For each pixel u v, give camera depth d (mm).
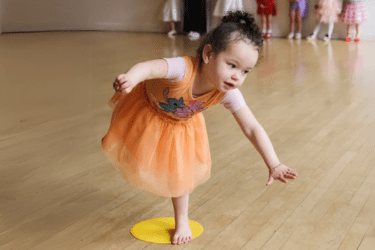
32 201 2410
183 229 2043
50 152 3094
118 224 2197
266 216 2264
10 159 2953
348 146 3262
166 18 10562
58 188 2568
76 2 11359
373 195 2496
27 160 2945
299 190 2562
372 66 6414
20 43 8773
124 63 6684
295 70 6129
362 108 4270
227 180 2693
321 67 6336
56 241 2041
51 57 7184
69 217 2256
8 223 2186
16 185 2588
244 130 2037
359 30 9195
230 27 1678
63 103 4402
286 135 3504
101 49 8133
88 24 11539
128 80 1521
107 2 11430
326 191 2545
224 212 2307
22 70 6094
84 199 2447
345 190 2559
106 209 2344
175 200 2043
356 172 2809
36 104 4355
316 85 5238
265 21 9906
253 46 1674
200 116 2102
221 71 1700
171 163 1974
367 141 3359
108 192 2535
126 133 2008
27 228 2145
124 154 2006
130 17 11398
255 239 2053
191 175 2027
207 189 2568
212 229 2141
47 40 9297
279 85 5242
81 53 7637
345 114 4070
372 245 2000
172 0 10461
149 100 1960
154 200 2453
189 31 10383
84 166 2875
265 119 3922
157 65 1704
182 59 1786
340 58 7121
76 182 2648
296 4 9594
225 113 4074
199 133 2076
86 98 4605
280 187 2602
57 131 3539
